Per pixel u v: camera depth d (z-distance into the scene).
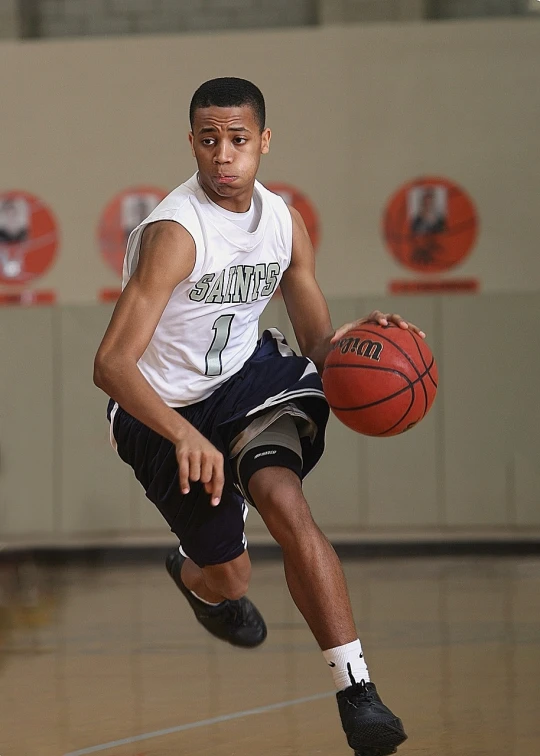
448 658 6.92
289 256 4.29
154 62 13.70
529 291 13.53
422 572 11.95
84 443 13.79
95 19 14.11
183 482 3.51
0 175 13.79
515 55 13.47
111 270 13.79
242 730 5.04
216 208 4.00
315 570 3.71
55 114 13.73
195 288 4.04
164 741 4.83
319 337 4.41
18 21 13.88
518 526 13.54
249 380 4.29
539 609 9.07
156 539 13.63
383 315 4.19
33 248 13.79
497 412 13.57
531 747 4.58
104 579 12.02
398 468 13.65
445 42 13.52
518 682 6.06
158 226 3.91
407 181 13.60
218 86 3.87
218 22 14.07
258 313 4.38
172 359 4.27
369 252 13.67
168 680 6.44
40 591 11.05
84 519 13.77
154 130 13.69
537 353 13.53
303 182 13.67
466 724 5.05
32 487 13.78
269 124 13.66
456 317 13.61
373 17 13.70
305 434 4.36
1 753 4.67
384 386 3.98
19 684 6.34
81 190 13.76
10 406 13.80
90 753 4.62
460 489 13.59
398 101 13.59
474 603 9.52
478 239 13.57
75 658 7.27
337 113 13.62
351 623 3.71
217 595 5.16
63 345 13.78
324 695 5.89
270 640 7.96
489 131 13.52
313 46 13.62
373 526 13.67
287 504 3.80
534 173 13.50
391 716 3.59
